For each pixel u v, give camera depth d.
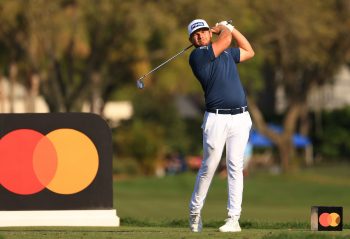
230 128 31.80
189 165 168.50
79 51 119.06
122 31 116.12
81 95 121.94
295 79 150.75
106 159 42.94
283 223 43.81
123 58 123.19
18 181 42.69
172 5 114.88
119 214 65.25
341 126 191.62
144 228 39.91
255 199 93.75
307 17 132.75
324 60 144.50
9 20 112.81
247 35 131.62
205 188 32.69
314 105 195.50
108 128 43.00
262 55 133.88
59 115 43.03
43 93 120.94
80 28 114.69
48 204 42.72
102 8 111.69
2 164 42.72
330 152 191.00
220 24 32.22
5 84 161.88
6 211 42.53
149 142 140.50
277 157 190.75
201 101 188.12
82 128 43.03
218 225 44.88
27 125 42.97
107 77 128.50
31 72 129.00
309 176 131.62
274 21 132.00
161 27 113.44
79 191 42.81
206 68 31.59
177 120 182.88
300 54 134.88
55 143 42.91
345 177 131.25
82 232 33.47
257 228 42.12
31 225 42.38
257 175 136.50
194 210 32.94
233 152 31.94
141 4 113.44
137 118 176.12
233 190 32.25
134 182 112.62
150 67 124.75
